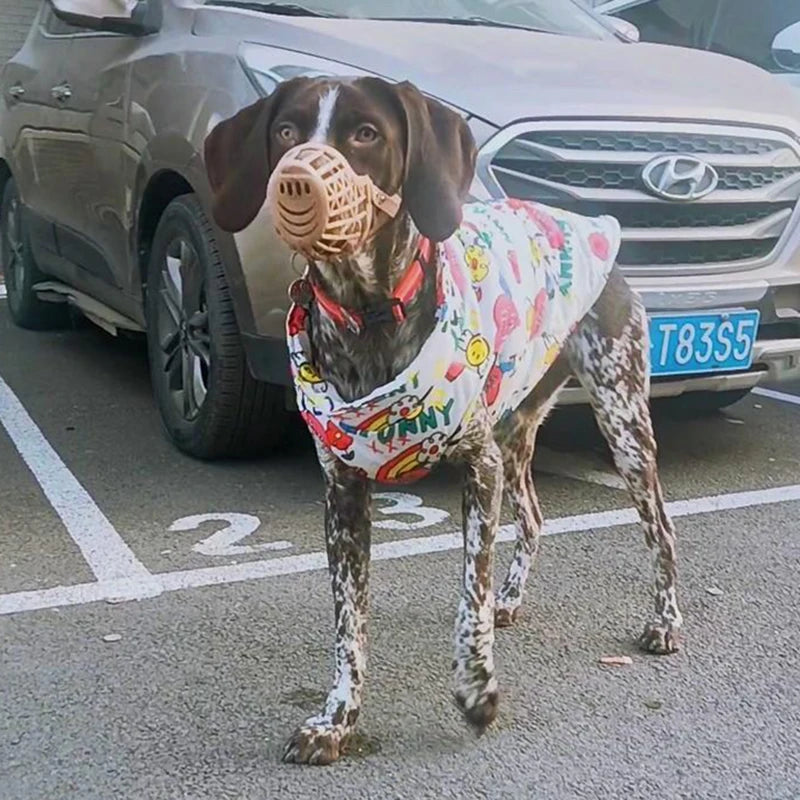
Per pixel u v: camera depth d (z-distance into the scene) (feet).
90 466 8.96
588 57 8.73
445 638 6.37
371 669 6.02
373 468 5.13
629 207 8.05
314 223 4.08
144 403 10.71
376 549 7.52
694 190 8.13
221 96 8.19
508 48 8.61
